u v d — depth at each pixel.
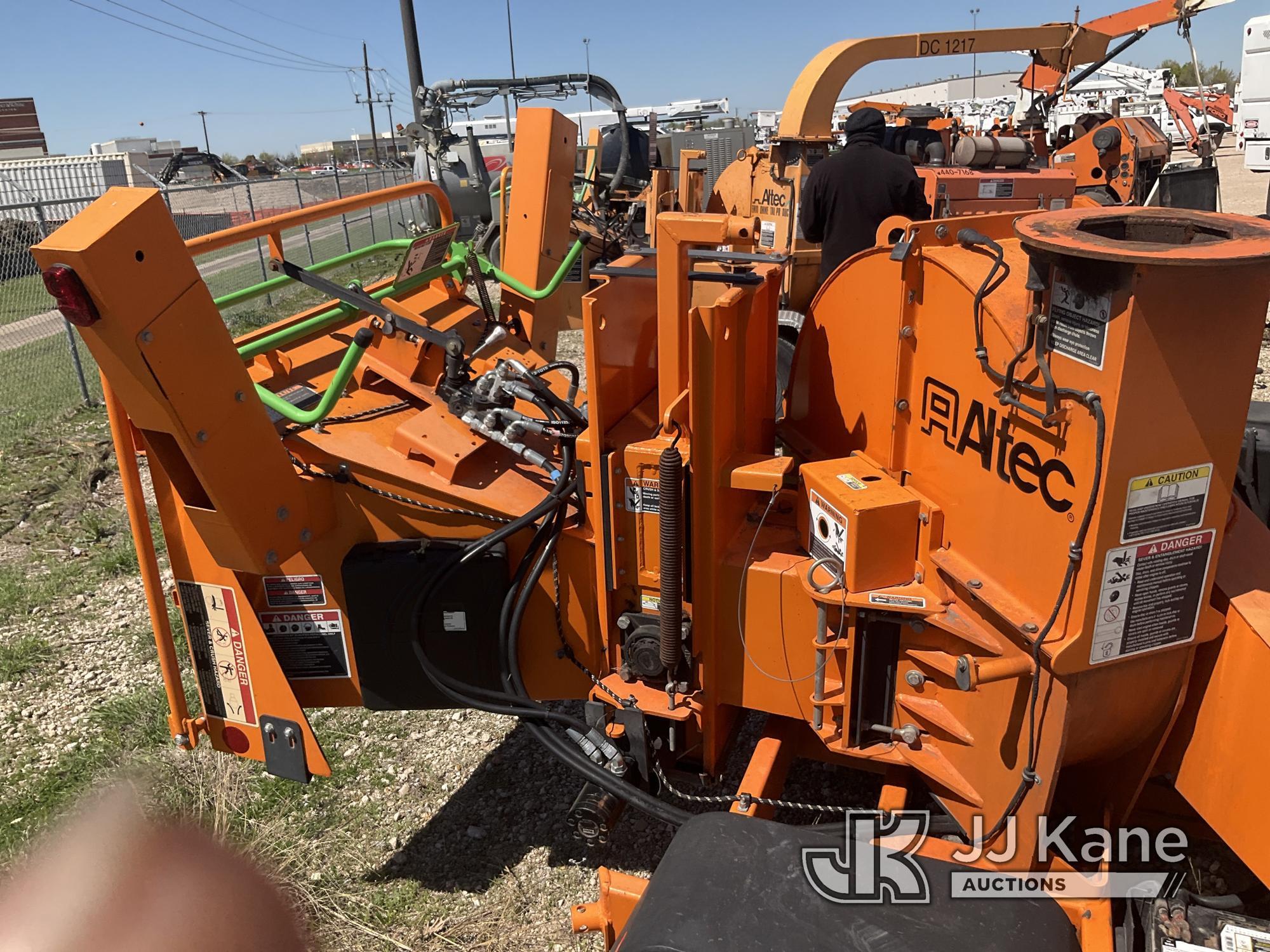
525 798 3.28
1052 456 1.71
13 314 13.12
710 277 2.28
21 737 3.80
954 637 2.05
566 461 2.49
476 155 12.36
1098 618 1.67
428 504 2.62
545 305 3.72
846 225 4.21
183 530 2.70
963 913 1.77
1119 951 1.88
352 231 20.08
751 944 1.70
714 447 2.26
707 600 2.39
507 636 2.58
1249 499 2.79
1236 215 1.70
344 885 2.93
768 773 2.39
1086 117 10.50
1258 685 1.71
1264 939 1.76
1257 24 13.88
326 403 2.53
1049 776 1.81
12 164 23.95
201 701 2.89
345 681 2.83
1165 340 1.51
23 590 5.05
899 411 2.25
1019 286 1.85
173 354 2.12
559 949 2.67
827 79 6.50
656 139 9.45
